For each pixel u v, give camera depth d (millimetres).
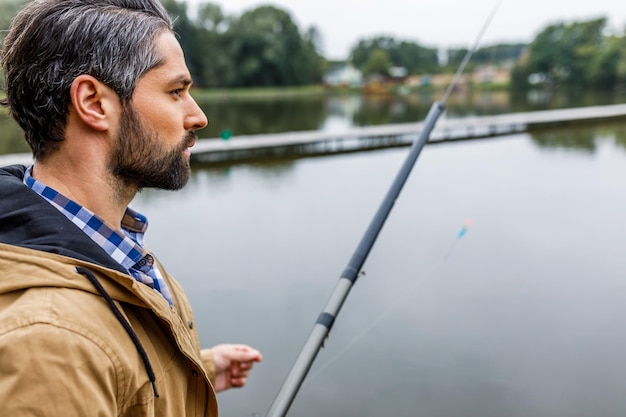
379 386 3164
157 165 770
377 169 9117
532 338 3631
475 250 5184
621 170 8336
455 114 19078
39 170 760
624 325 3768
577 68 36000
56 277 647
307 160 10297
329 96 37531
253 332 3748
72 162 744
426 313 3980
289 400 1203
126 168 758
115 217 787
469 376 3244
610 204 6582
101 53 710
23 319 608
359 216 6387
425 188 7562
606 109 15977
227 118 20266
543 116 14297
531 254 5043
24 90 721
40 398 584
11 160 8633
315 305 4152
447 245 5316
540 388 3121
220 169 9453
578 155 9727
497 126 13734
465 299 4195
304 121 18906
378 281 4551
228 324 3848
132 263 805
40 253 652
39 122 728
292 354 3508
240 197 7285
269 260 5016
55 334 608
